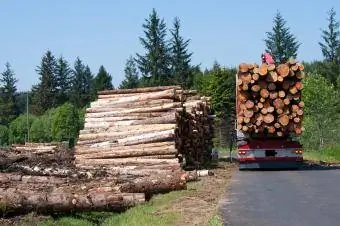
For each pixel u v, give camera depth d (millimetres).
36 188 15172
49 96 131500
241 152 24953
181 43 101750
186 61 101438
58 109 82125
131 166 22297
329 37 99375
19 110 137375
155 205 14633
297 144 24641
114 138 24156
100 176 20141
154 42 102062
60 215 14047
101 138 24359
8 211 13367
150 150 22531
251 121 24641
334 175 21719
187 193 16656
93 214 14312
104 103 26578
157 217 12648
